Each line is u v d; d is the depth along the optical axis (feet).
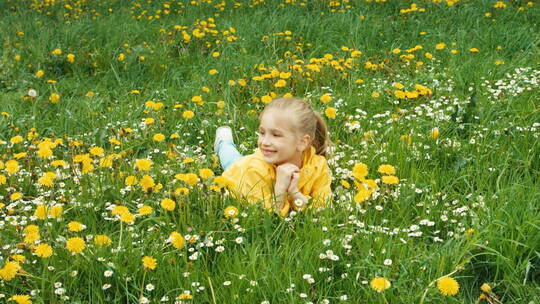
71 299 7.16
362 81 16.06
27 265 7.59
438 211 8.98
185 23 26.58
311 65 16.65
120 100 16.33
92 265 7.39
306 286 7.20
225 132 12.50
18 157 10.41
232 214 8.24
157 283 7.32
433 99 15.35
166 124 13.78
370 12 26.99
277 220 8.93
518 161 10.76
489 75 17.11
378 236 8.11
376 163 11.04
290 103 9.46
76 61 19.95
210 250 8.09
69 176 10.25
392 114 13.57
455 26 24.22
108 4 33.73
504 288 7.49
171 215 9.14
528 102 14.02
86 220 8.87
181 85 18.26
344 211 8.81
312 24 23.56
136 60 19.70
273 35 22.09
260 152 9.85
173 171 10.72
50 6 32.53
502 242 7.88
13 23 26.30
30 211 9.48
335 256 7.47
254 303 6.94
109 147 12.42
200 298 7.12
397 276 7.32
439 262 7.51
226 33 21.89
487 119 12.78
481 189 9.68
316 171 9.84
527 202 8.79
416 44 21.70
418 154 11.21
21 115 14.73
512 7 27.45
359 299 7.03
